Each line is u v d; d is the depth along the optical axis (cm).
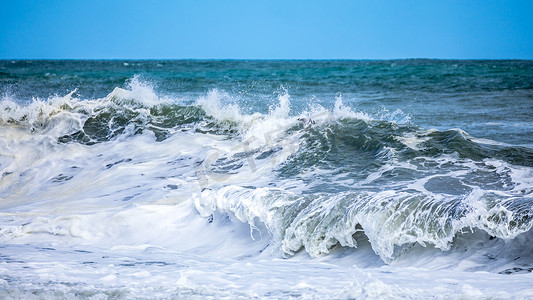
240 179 809
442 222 457
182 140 1054
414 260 450
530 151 797
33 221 670
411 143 859
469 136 892
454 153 801
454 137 860
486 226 441
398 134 907
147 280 364
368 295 310
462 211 456
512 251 418
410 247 465
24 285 346
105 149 1049
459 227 447
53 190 879
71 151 1048
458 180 685
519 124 1149
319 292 329
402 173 730
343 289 326
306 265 452
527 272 385
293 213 539
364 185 696
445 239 449
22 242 620
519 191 625
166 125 1140
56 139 1101
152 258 478
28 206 782
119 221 650
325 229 507
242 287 351
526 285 337
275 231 538
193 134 1077
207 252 557
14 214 722
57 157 1027
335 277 386
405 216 471
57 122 1159
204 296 326
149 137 1088
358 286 322
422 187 662
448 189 648
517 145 870
